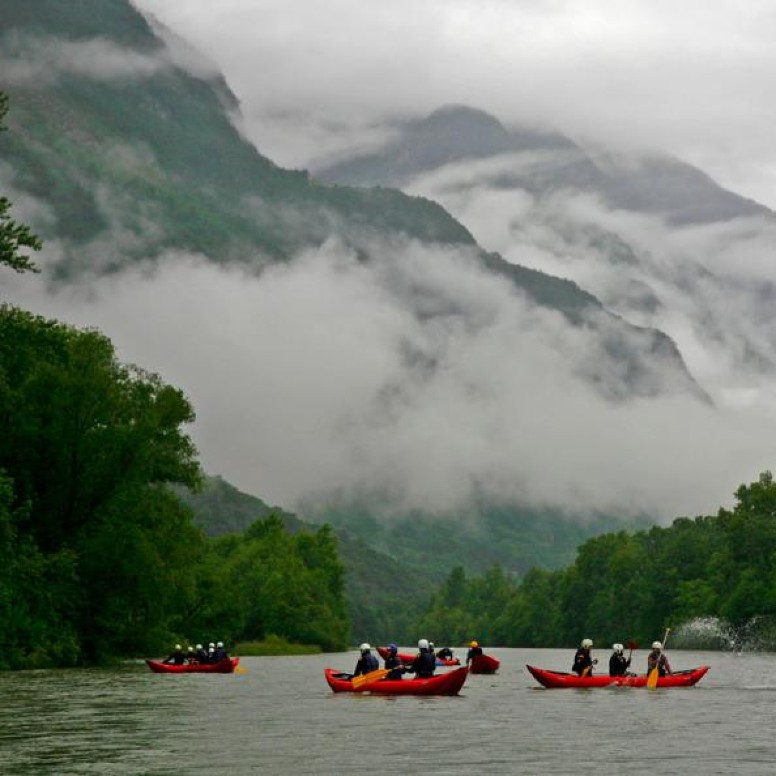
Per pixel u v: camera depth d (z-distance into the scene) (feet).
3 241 202.49
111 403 247.50
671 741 102.42
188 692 169.78
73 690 169.07
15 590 224.33
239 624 414.21
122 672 230.68
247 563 593.83
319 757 89.45
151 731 108.17
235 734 106.63
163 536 256.73
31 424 240.12
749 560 563.89
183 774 79.66
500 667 342.44
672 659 422.41
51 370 241.96
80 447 243.60
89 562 244.42
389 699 158.10
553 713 133.59
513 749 95.40
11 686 178.40
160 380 284.82
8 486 212.64
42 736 103.24
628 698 162.50
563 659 491.72
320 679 229.04
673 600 645.51
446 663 280.92
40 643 237.04
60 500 246.47
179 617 368.89
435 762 86.79
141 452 247.91
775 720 125.49
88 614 254.88
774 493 575.38
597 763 86.63
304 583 594.65
